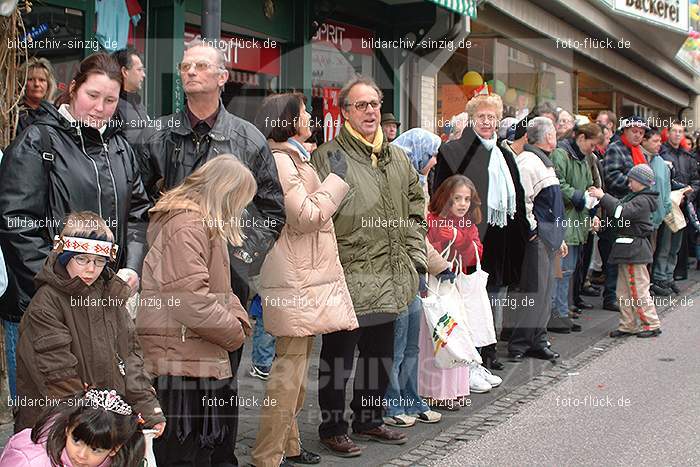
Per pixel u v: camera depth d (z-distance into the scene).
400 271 5.57
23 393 3.98
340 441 5.59
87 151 4.48
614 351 8.93
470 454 5.76
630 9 15.67
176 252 4.28
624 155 10.55
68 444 3.52
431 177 6.28
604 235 10.57
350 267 5.41
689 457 5.76
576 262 9.47
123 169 4.60
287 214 4.93
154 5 7.66
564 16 13.35
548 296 7.35
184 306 4.28
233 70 7.11
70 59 6.87
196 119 4.85
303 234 5.00
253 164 4.84
